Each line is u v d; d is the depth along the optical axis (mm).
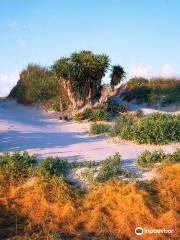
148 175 13547
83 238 10539
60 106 28516
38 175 13375
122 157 15609
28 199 12195
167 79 38281
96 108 29094
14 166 13781
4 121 23328
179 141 18469
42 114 31094
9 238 10586
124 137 19281
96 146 18016
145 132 18734
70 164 14312
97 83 29531
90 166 13984
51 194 12438
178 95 34156
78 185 12953
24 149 16953
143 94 35656
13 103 34531
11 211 11875
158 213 11531
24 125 23219
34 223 11297
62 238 10547
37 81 34125
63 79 28906
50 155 15945
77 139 19812
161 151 15438
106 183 12781
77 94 29672
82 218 11414
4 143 17859
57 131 22844
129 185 12570
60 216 11508
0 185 13109
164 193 12305
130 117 25531
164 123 19016
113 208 11734
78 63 29156
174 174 13594
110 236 10625
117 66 30156
